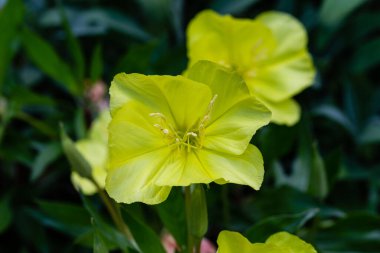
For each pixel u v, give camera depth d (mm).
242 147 327
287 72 430
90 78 482
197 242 343
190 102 335
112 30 501
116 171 327
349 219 419
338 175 471
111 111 327
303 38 433
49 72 470
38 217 432
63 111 493
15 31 458
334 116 478
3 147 459
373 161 495
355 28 504
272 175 460
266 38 417
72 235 431
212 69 332
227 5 510
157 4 494
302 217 359
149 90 332
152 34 499
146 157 332
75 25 500
